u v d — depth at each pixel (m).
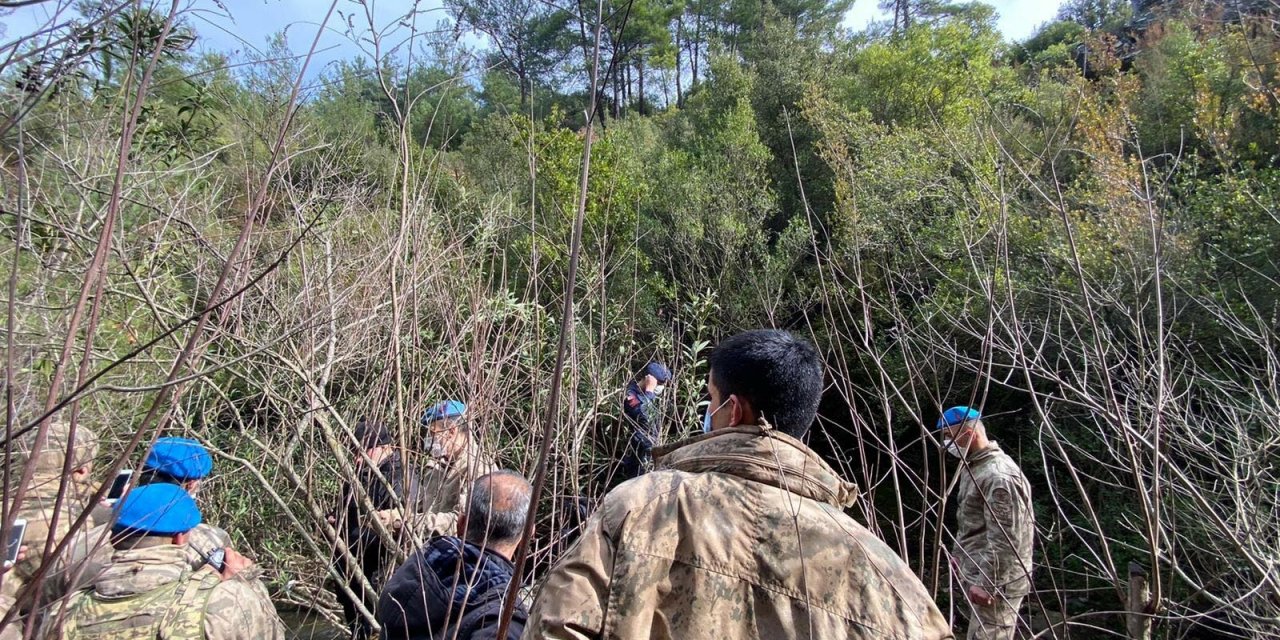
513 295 3.08
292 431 2.88
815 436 6.34
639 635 1.06
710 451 1.25
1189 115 6.99
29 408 1.62
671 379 3.58
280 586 2.98
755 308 6.57
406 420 2.56
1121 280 4.09
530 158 2.34
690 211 8.18
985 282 2.13
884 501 5.48
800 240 7.43
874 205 5.86
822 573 1.10
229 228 3.05
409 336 2.62
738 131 9.61
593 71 0.93
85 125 2.16
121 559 1.67
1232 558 2.63
